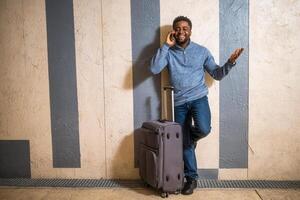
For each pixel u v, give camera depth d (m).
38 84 2.79
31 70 2.79
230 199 2.37
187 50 2.49
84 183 2.73
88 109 2.79
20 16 2.74
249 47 2.65
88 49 2.74
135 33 2.70
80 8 2.71
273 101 2.69
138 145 2.79
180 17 2.45
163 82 2.72
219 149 2.75
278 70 2.66
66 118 2.81
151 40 2.70
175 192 2.45
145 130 2.51
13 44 2.77
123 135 2.79
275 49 2.64
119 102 2.77
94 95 2.78
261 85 2.68
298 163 2.72
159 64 2.43
